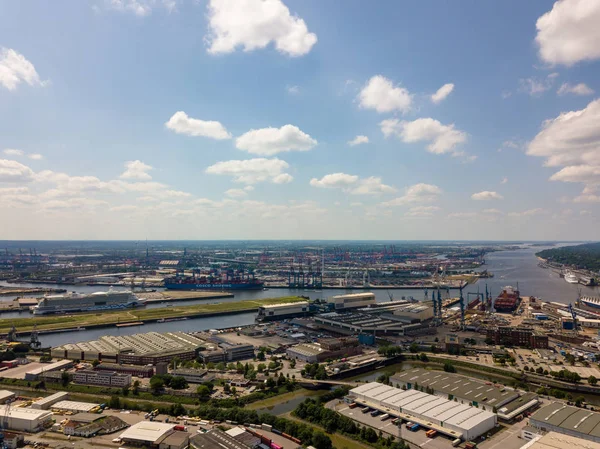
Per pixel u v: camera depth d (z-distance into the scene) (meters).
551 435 167.75
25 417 184.12
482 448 171.12
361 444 174.38
